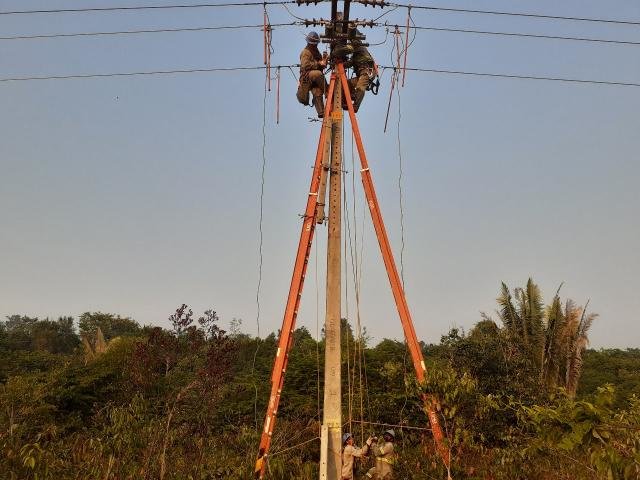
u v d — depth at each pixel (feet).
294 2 44.50
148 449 46.83
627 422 27.99
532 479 44.96
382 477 45.91
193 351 51.11
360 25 45.44
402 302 44.55
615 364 181.27
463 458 49.80
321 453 38.24
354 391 73.72
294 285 42.34
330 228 41.88
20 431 52.80
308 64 46.03
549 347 91.81
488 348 74.79
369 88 46.29
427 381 41.78
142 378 51.83
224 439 58.39
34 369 145.79
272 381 41.22
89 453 48.62
